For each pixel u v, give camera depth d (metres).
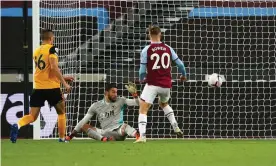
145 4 48.16
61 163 18.42
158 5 48.59
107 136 34.97
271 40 46.56
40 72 31.95
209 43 46.31
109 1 46.59
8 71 41.78
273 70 46.31
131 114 42.16
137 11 48.31
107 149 25.55
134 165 17.66
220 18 46.59
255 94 44.47
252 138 42.88
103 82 44.12
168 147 27.11
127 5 47.78
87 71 43.91
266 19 46.62
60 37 43.09
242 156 21.48
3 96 41.31
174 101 43.47
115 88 34.97
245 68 46.22
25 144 30.23
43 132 40.16
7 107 41.28
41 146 28.08
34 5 38.66
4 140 35.81
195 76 45.44
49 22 42.81
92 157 20.84
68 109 41.94
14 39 42.53
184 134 43.31
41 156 21.45
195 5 47.06
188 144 29.95
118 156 21.30
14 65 42.06
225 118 43.91
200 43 46.22
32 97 32.25
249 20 46.56
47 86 32.00
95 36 45.34
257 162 18.81
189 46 46.16
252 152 23.83
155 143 31.02
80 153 22.98
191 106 43.66
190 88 43.81
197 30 46.47
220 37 46.50
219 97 44.00
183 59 46.03
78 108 42.34
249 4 46.69
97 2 45.91
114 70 44.88
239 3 46.69
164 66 31.62
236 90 44.41
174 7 47.22
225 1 46.69
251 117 44.12
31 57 42.41
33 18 38.66
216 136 43.69
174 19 47.12
